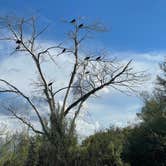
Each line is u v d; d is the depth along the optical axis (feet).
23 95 146.82
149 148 132.67
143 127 137.39
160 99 158.51
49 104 145.69
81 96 151.53
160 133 134.51
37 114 141.79
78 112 147.64
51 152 129.59
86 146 135.33
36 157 130.11
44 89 148.05
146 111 149.59
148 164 133.08
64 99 148.66
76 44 155.94
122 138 143.84
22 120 140.56
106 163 131.34
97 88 154.51
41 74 149.59
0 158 132.67
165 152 131.64
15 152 134.31
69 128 139.13
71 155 130.00
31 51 152.05
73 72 153.79
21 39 150.71
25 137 135.64
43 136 136.87
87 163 128.77
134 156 134.62
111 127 149.69
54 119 139.95
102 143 135.54
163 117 136.46
